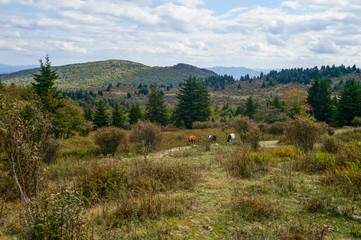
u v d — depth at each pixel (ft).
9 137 9.34
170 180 19.83
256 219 12.43
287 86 611.88
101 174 18.17
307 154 28.07
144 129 51.16
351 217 12.53
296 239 10.30
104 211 13.24
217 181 20.43
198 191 17.84
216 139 66.03
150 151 48.55
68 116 96.58
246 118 58.54
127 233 10.98
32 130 10.25
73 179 20.62
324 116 163.02
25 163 9.57
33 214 8.08
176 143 60.23
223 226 11.77
